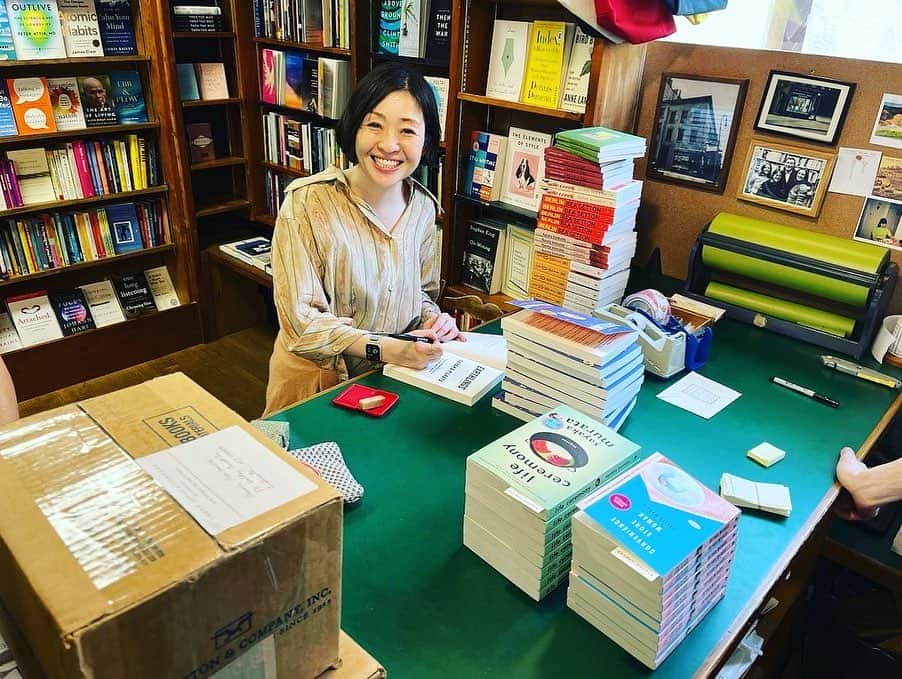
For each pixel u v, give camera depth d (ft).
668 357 5.74
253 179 12.19
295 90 10.86
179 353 11.73
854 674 5.74
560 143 6.63
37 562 1.80
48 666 1.89
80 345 10.45
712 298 7.17
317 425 4.86
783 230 6.72
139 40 9.90
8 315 9.93
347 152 5.67
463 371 5.57
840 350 6.42
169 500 2.05
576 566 3.33
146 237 10.84
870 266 6.14
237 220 13.00
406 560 3.70
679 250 7.79
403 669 3.07
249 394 10.62
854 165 6.40
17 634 2.06
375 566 3.65
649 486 3.50
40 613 1.74
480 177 8.75
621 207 6.63
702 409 5.41
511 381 5.07
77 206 10.22
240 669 2.08
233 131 11.98
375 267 5.87
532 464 3.65
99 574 1.78
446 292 9.47
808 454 4.89
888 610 5.88
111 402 2.53
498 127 9.02
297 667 2.29
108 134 10.27
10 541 1.86
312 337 5.47
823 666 5.93
